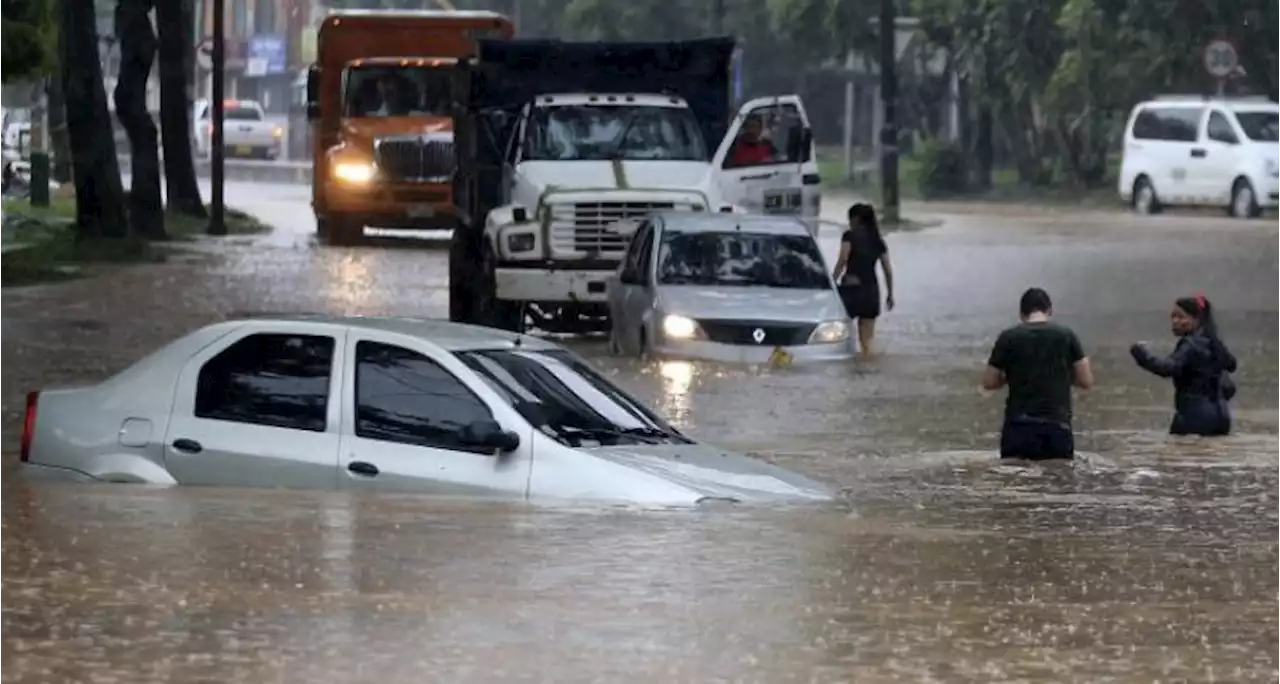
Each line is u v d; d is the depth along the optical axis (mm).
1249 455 38656
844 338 54969
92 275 80812
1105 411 46312
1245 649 20547
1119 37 136000
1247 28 134000
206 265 86875
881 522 29000
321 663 19234
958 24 145500
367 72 100688
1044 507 31594
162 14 114750
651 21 174625
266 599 22094
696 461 30453
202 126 183625
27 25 74188
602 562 24547
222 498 28672
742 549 25781
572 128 63500
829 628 21234
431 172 99500
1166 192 126500
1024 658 20016
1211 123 124688
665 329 54438
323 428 29422
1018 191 148375
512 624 21062
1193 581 24500
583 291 61062
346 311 67312
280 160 191500
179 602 21922
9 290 73812
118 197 92688
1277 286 78875
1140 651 20391
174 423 29906
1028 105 147750
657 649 20062
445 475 28828
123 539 25578
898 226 114125
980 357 56844
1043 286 79188
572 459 28688
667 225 57031
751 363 54125
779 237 57219
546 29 186750
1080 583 24203
